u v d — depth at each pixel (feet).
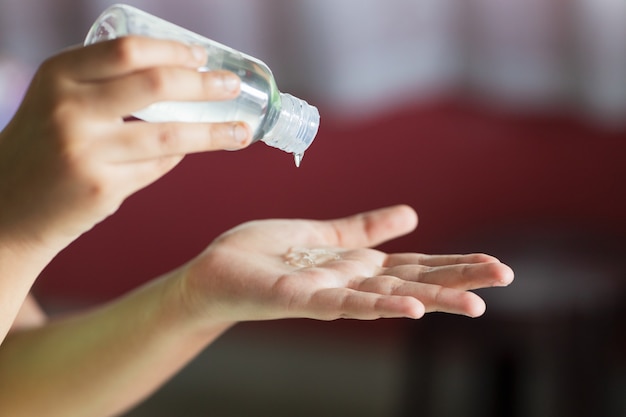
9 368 2.50
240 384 5.98
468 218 5.38
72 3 5.57
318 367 5.83
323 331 5.85
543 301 4.02
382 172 5.51
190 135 1.82
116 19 1.99
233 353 6.02
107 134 1.79
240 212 5.90
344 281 2.06
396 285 1.98
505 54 5.00
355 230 2.41
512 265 4.18
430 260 2.16
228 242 2.28
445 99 5.26
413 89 5.27
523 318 4.10
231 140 1.84
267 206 5.83
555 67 4.93
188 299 2.27
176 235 6.07
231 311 2.18
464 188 5.37
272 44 5.26
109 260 6.27
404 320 5.63
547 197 5.24
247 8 5.27
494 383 4.42
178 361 2.42
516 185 5.28
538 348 4.21
